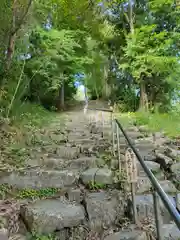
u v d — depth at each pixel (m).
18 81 5.68
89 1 9.05
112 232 2.01
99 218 2.13
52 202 2.28
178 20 8.49
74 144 4.44
